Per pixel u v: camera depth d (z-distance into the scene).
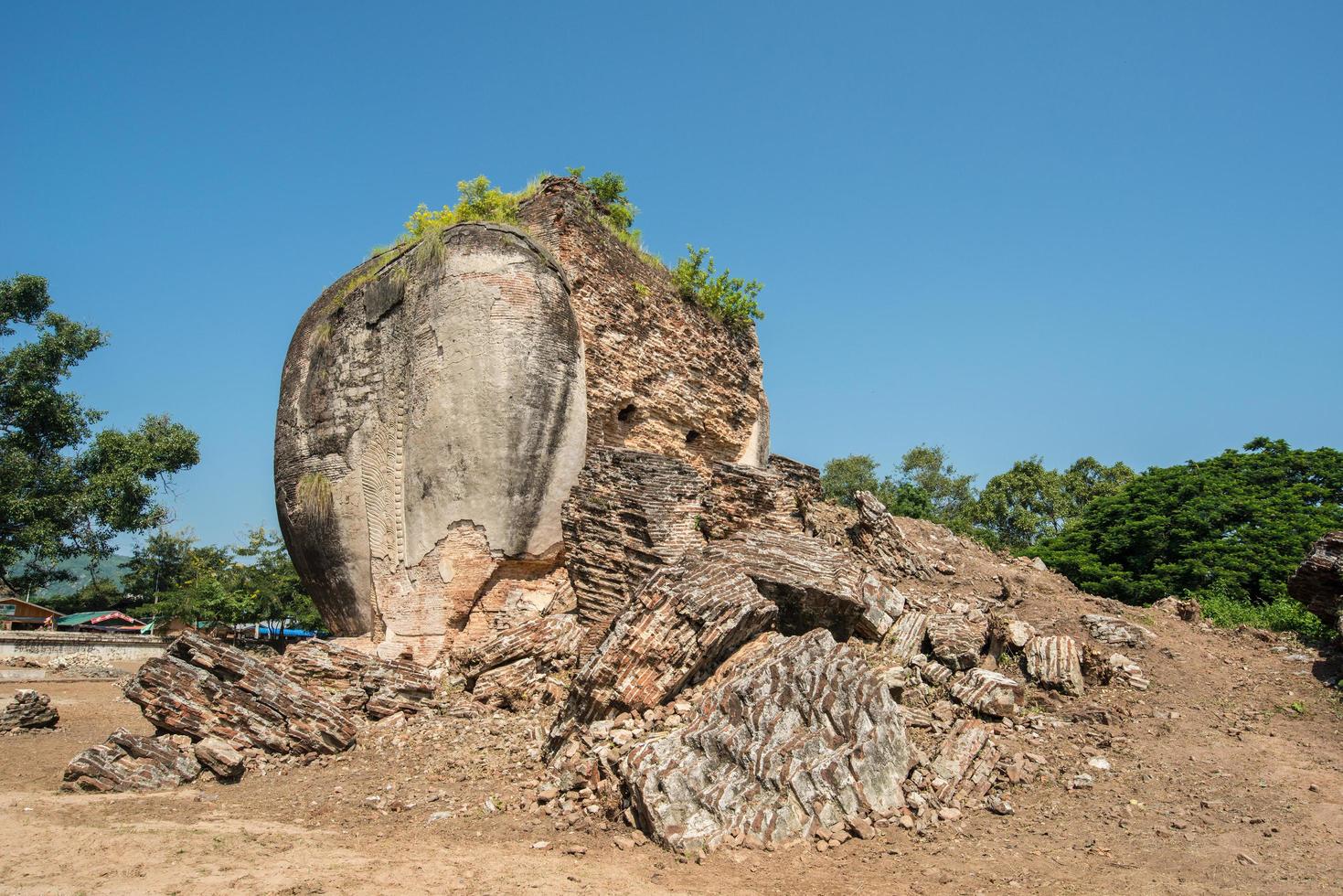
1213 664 13.58
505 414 16.83
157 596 48.06
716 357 23.89
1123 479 44.84
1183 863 8.16
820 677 10.18
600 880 7.77
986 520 44.06
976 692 11.96
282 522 20.59
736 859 8.34
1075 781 10.06
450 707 14.18
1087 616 14.85
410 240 20.08
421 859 8.40
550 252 18.52
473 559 16.73
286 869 8.13
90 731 17.16
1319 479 29.50
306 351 20.41
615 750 9.87
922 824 9.01
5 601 43.75
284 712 12.83
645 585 11.56
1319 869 7.98
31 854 8.59
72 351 43.06
